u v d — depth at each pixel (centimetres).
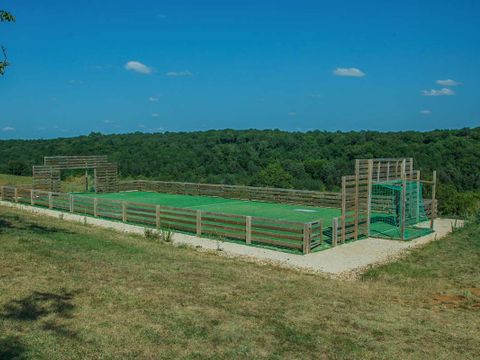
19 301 789
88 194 3123
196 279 1023
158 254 1309
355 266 1330
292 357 652
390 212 2070
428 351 692
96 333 685
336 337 730
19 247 1197
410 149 4822
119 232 1758
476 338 754
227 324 755
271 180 4738
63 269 1015
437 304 957
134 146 6744
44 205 2534
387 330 773
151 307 811
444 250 1533
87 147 6694
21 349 607
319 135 6462
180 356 634
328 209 2400
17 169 5444
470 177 3919
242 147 6188
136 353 633
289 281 1088
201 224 1761
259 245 1588
